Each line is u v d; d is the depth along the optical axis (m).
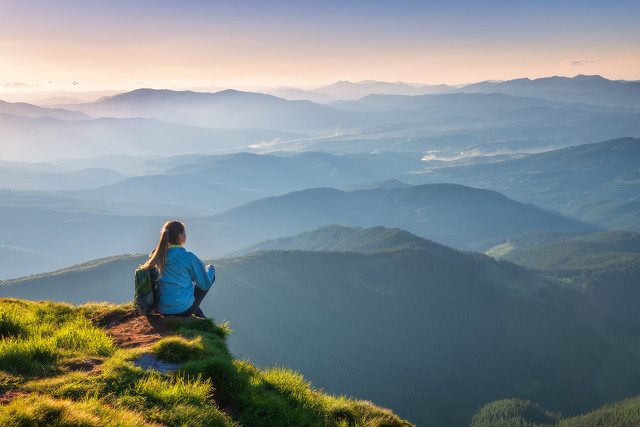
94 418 4.48
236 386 6.49
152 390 5.56
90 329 7.45
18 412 4.18
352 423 6.87
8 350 5.95
